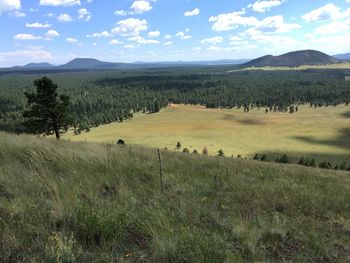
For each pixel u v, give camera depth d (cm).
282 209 744
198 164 1278
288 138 16600
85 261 375
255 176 1197
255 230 529
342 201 895
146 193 710
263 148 14900
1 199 535
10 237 395
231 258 418
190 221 546
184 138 16862
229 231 533
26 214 475
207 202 706
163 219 511
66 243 388
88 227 446
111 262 383
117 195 662
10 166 763
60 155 925
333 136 16775
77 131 18338
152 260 402
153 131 18512
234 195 798
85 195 626
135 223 498
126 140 16438
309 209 775
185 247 418
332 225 672
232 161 1683
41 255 370
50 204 520
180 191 771
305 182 1227
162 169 998
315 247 509
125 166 920
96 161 912
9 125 15075
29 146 1020
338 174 2186
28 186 623
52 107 3812
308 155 13712
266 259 450
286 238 542
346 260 481
